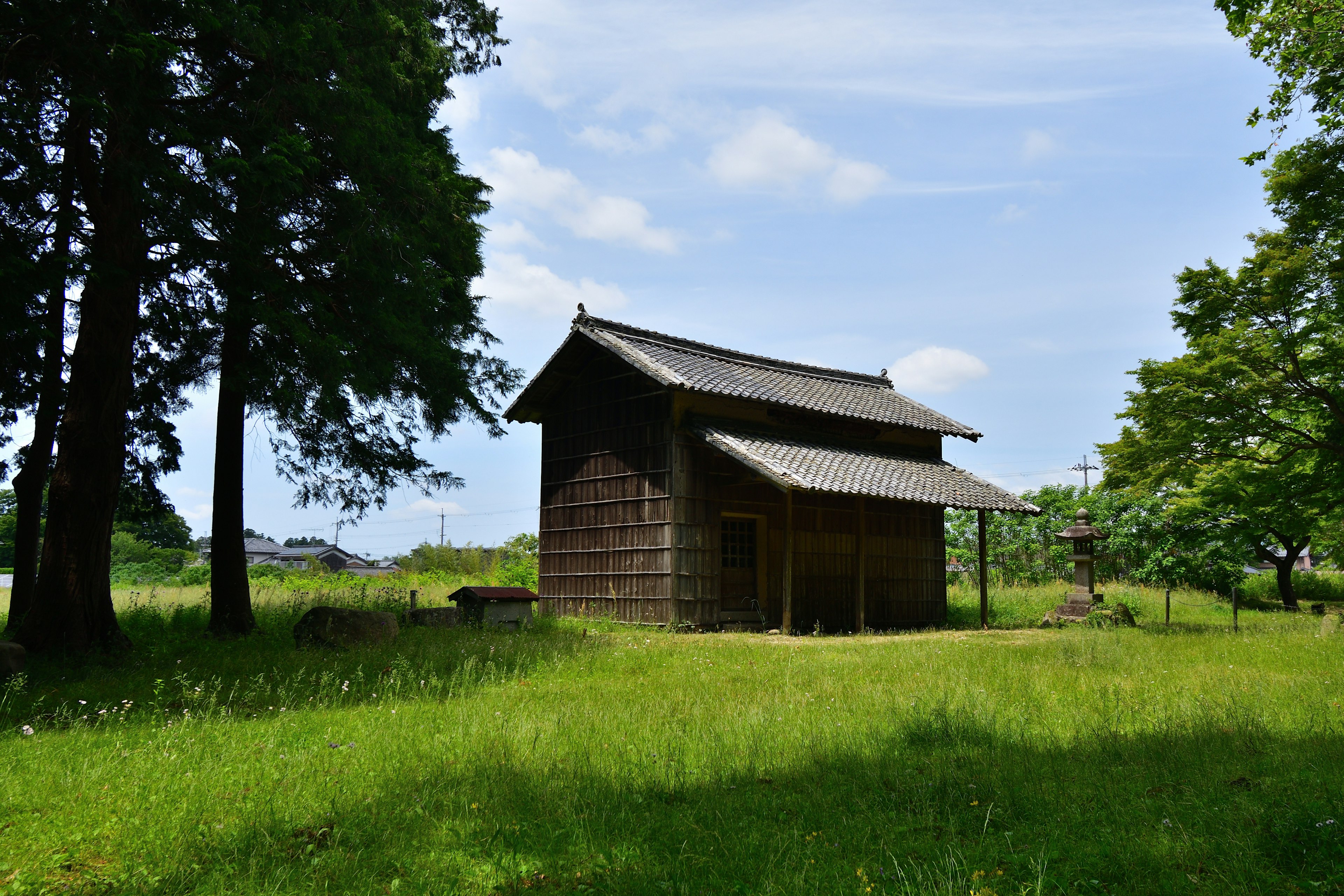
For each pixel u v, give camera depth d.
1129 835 3.82
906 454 20.22
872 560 19.36
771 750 5.58
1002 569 31.89
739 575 17.58
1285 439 15.04
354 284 11.97
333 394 11.23
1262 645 11.99
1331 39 11.77
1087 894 3.24
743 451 15.49
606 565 17.47
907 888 3.22
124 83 8.86
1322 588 32.66
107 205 10.37
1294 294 14.04
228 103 10.68
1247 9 12.26
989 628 19.23
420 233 12.44
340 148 11.17
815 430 19.06
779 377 19.84
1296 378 14.41
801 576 18.06
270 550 84.12
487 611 14.78
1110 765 5.13
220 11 9.56
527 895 3.33
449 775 4.95
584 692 8.31
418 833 3.98
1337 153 13.38
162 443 14.86
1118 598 21.94
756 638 14.80
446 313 14.40
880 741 5.84
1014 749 5.55
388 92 12.17
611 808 4.33
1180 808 4.19
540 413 19.36
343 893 3.32
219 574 13.38
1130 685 8.45
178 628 13.60
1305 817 3.76
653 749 5.61
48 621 10.04
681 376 16.23
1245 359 14.51
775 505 17.95
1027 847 3.70
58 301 10.73
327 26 10.67
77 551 10.25
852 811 4.34
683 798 4.57
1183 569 28.83
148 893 3.36
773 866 3.49
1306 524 16.50
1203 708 6.66
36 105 9.10
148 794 4.55
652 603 16.38
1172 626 16.39
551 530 18.84
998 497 18.88
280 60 10.17
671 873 3.44
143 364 13.95
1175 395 15.04
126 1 9.05
